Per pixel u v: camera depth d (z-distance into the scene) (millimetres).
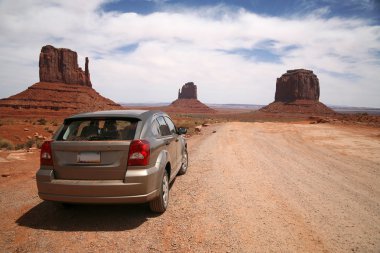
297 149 12602
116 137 4602
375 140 15938
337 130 22906
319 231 4168
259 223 4453
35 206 5262
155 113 5480
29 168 8422
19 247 3723
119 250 3646
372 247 3701
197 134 19859
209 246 3730
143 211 4992
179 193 6004
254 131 22094
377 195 5910
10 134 25578
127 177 4215
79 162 4328
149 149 4438
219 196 5801
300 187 6477
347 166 8906
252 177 7402
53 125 39719
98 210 5047
